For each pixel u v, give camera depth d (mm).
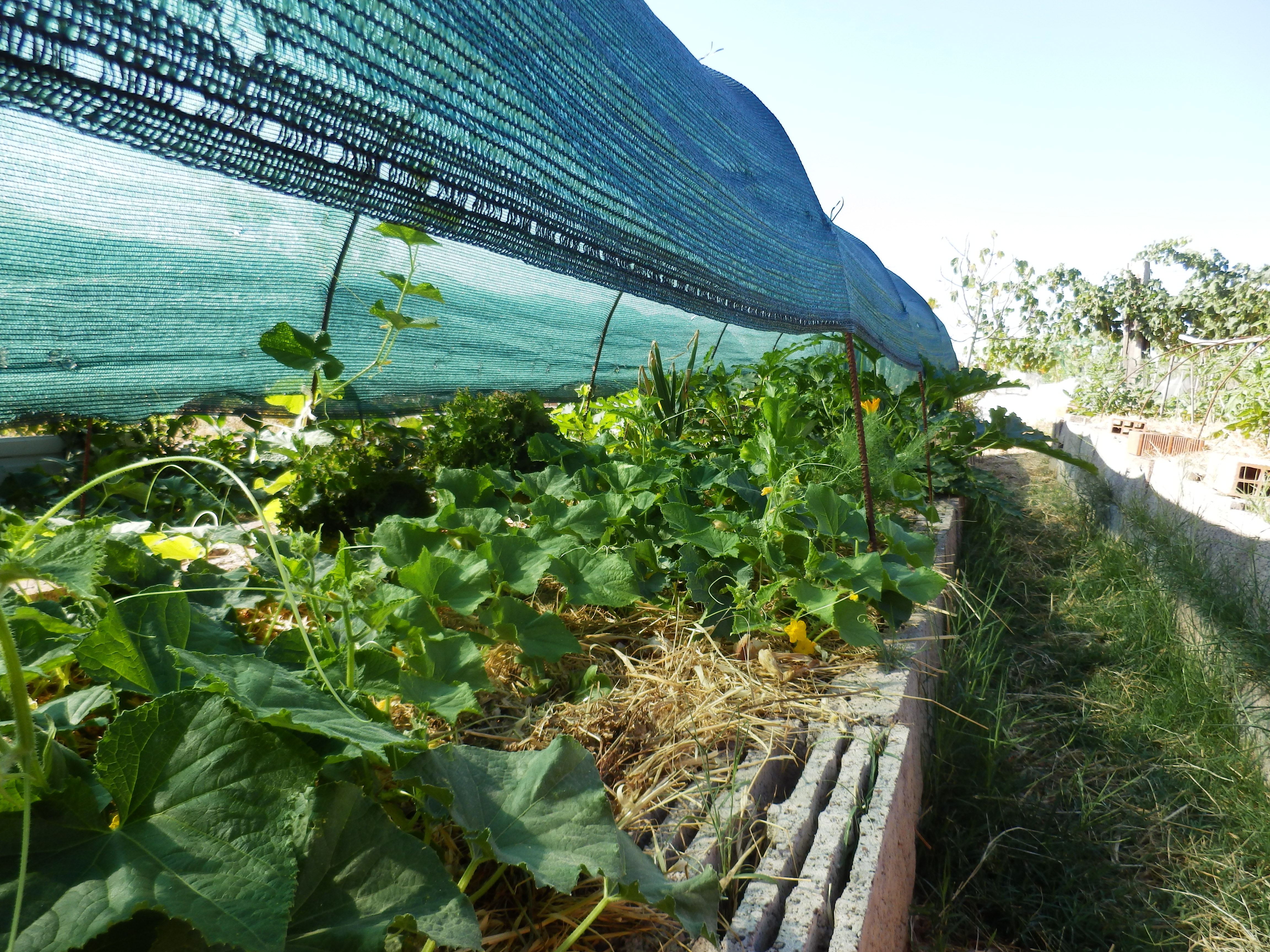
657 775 1633
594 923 1213
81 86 739
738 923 1261
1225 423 7488
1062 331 21891
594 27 1841
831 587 2365
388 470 2936
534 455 3418
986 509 5695
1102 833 2400
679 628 2301
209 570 1769
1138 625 3773
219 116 889
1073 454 9031
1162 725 2930
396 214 1209
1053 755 2838
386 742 945
